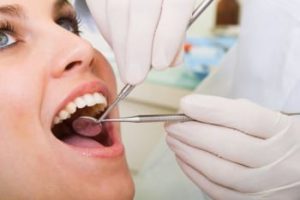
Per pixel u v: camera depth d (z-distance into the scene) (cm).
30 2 69
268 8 87
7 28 68
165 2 69
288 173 66
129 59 68
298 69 83
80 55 68
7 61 67
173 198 105
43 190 67
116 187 69
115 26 70
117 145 74
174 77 149
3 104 65
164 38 68
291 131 66
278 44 86
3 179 67
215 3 184
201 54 153
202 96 68
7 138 65
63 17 81
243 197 70
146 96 146
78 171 68
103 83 75
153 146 151
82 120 78
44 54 68
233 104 67
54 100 69
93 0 77
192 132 68
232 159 68
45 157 67
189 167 74
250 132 67
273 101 88
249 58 92
